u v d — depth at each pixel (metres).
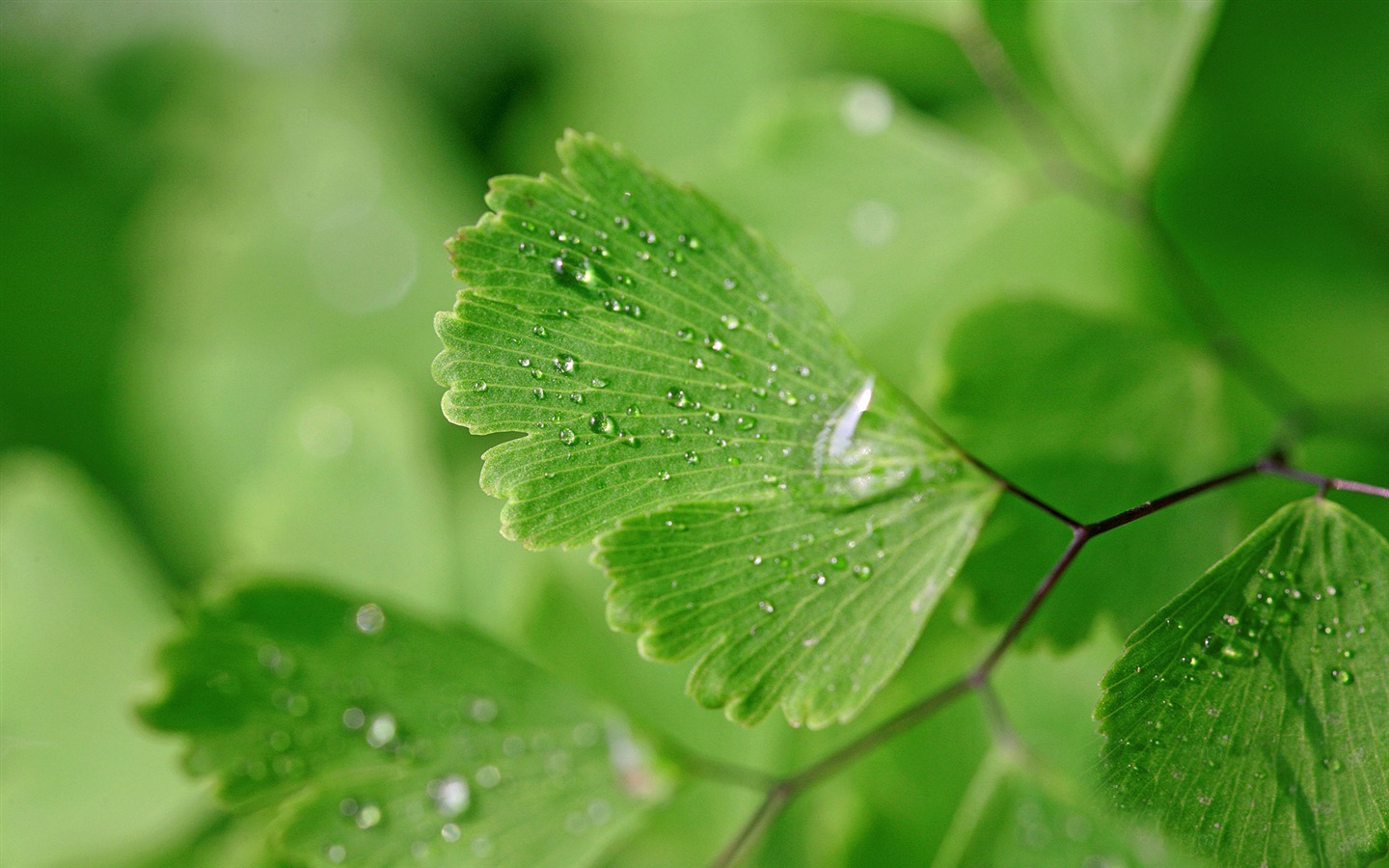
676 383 0.13
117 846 0.15
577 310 0.13
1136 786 0.13
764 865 0.15
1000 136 0.18
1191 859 0.14
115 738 0.16
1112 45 0.15
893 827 0.15
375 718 0.14
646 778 0.14
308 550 0.16
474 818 0.14
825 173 0.15
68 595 0.16
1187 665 0.13
